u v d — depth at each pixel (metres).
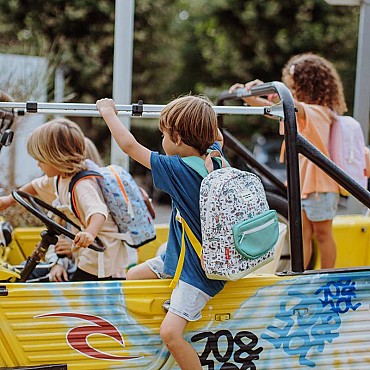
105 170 3.38
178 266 2.59
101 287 2.55
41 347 2.49
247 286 2.66
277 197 4.01
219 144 2.96
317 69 4.13
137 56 15.41
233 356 2.66
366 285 2.78
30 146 3.18
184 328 2.59
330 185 3.98
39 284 2.50
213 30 17.70
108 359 2.56
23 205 2.99
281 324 2.70
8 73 6.86
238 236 2.44
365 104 5.51
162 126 2.68
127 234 3.33
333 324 2.75
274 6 16.56
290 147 2.75
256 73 17.42
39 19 13.61
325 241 4.06
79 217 3.14
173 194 2.59
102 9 13.66
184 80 18.20
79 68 13.66
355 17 16.67
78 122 13.59
